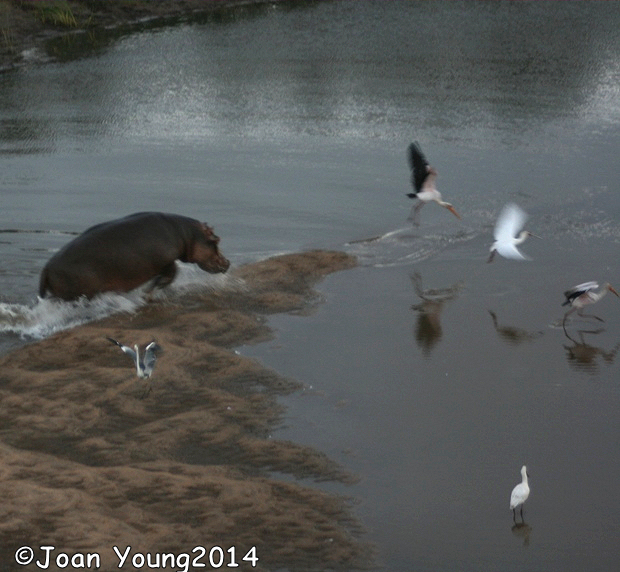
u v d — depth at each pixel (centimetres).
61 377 986
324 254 1386
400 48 2995
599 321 1154
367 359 1048
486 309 1195
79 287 1161
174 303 1215
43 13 3144
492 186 1734
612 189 1705
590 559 702
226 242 1462
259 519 741
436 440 873
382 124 2172
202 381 984
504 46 3019
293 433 884
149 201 1650
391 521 746
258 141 2047
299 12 3538
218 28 3262
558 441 870
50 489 763
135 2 3434
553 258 1380
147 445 856
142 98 2408
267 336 1113
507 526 742
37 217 1553
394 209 1617
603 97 2428
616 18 3431
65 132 2109
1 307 1182
